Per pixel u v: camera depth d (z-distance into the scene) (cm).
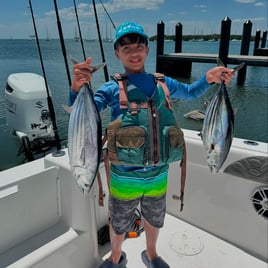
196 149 202
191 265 181
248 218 188
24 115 558
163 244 197
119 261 171
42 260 144
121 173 142
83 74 119
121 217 151
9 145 629
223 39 1418
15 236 148
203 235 206
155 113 135
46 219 162
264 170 174
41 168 179
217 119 135
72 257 159
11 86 582
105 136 148
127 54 136
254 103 1188
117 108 137
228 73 137
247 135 853
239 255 189
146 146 133
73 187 157
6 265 137
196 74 2072
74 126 118
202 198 208
